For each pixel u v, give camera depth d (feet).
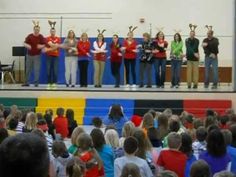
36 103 47.50
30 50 49.32
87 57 50.75
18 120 26.73
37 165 4.41
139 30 64.13
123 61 54.44
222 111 46.42
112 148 19.40
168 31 64.18
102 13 64.39
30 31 64.64
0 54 64.59
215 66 49.14
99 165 16.19
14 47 60.75
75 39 50.57
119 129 30.60
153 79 55.47
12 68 61.46
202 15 64.23
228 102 46.85
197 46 49.47
